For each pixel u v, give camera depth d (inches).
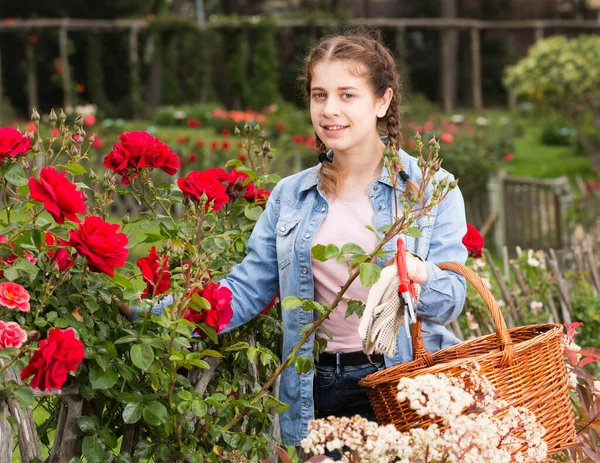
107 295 84.9
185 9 1289.4
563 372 89.3
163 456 87.4
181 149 436.1
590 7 1382.9
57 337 73.7
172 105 967.6
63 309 82.4
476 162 386.9
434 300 90.3
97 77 1013.2
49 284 80.4
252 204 106.7
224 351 95.7
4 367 74.6
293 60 1018.7
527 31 1363.2
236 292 99.7
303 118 733.3
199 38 936.9
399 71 101.7
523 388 84.3
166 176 411.2
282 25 957.8
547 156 705.6
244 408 93.3
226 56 949.8
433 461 78.7
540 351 85.7
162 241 99.6
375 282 81.5
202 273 85.2
